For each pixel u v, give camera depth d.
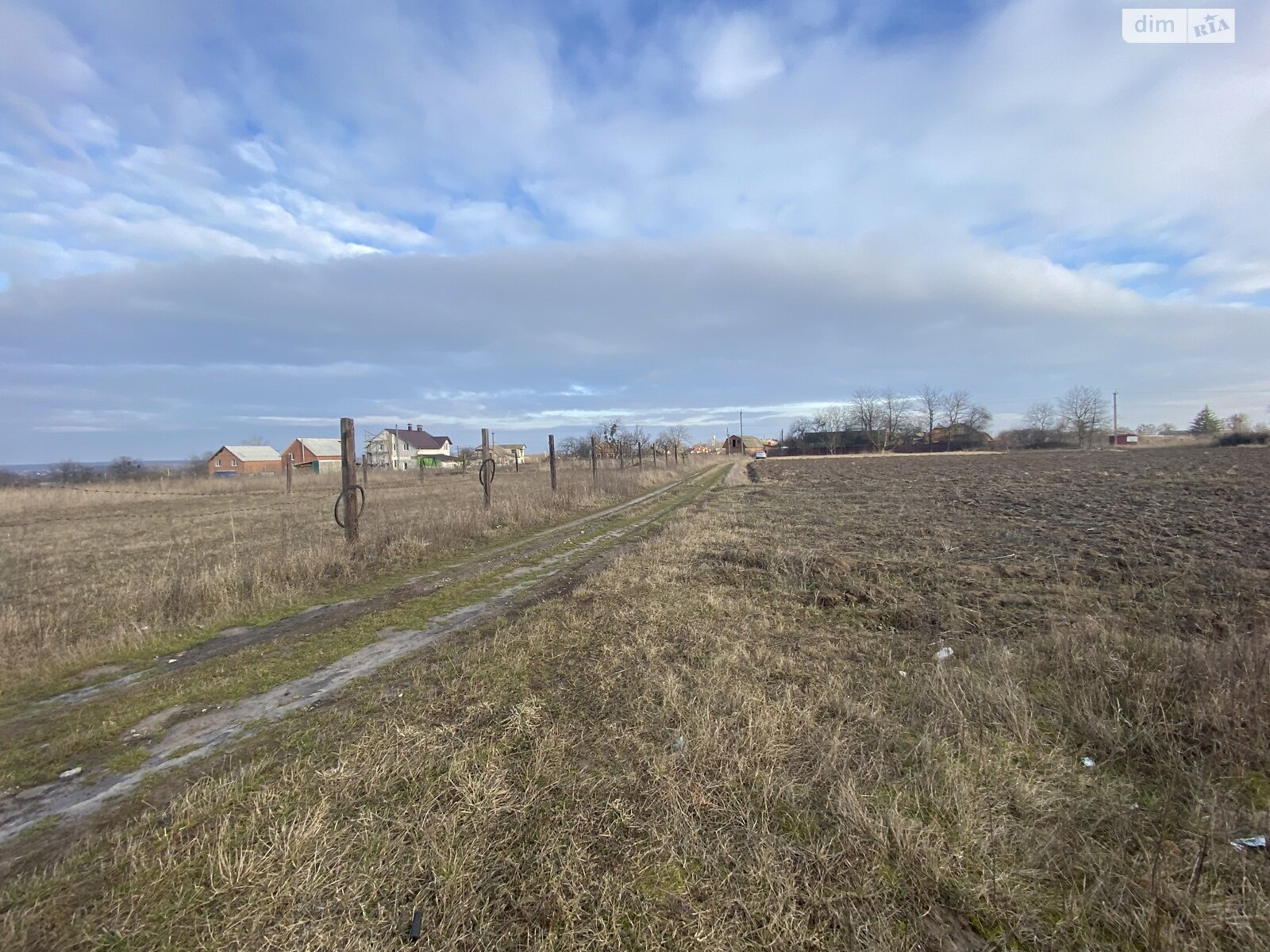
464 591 7.64
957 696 3.82
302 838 2.55
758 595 6.78
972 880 2.34
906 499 18.25
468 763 3.20
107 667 5.31
